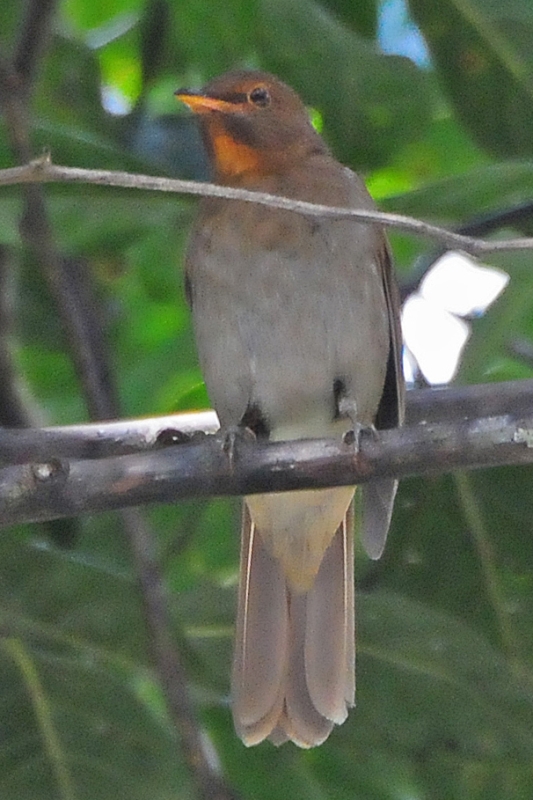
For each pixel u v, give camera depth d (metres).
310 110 13.35
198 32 11.87
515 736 9.84
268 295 10.03
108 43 14.31
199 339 10.30
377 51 11.52
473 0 11.35
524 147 11.42
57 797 9.52
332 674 9.82
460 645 10.11
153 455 7.70
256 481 7.70
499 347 10.72
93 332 12.02
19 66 10.45
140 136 12.81
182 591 11.23
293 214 10.02
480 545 11.40
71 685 9.89
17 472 7.64
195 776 8.98
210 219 10.17
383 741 9.87
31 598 10.13
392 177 13.77
